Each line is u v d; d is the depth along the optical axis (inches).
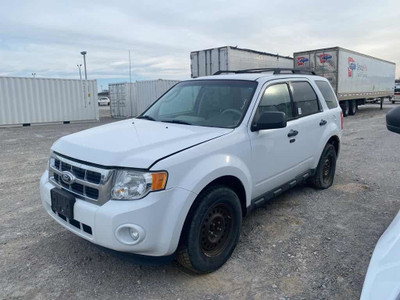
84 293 113.3
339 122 225.1
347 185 230.8
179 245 116.0
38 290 114.7
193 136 127.3
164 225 106.3
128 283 118.8
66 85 771.4
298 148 176.9
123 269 127.5
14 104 697.6
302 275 123.0
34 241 149.8
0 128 659.4
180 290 114.9
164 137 125.3
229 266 129.3
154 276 123.0
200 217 115.3
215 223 124.9
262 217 175.5
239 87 158.9
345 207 189.6
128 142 119.6
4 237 154.1
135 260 109.0
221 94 159.3
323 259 133.8
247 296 111.5
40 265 130.3
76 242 148.3
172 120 156.9
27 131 601.0
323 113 205.3
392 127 81.9
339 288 115.2
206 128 139.6
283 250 141.1
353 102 856.9
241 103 150.0
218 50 703.7
